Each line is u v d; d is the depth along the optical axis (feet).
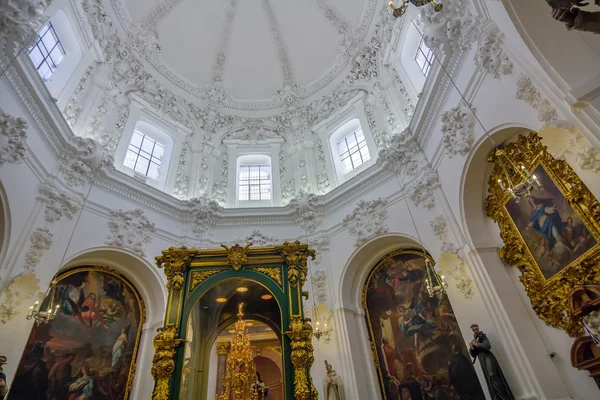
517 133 27.09
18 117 28.66
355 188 43.75
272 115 58.65
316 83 58.13
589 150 20.68
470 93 30.04
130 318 37.32
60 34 38.91
